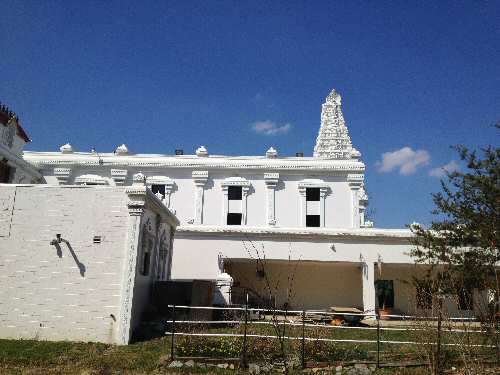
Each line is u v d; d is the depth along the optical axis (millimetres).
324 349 12844
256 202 32875
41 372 11203
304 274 28344
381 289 27797
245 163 33125
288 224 32344
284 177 33156
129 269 15469
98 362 12289
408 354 12672
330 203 32469
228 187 33188
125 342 14766
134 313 15539
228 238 26359
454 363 11016
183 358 12156
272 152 33438
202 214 32750
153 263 18047
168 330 15961
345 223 32031
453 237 13008
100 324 15070
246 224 32438
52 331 15102
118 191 16141
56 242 15656
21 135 25797
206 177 33094
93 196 16156
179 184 33250
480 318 11000
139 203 15938
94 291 15367
